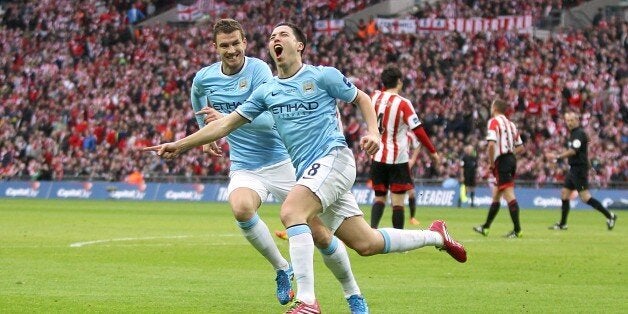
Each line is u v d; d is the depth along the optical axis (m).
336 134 8.16
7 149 45.41
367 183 37.19
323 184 7.85
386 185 15.11
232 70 10.27
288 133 8.21
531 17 45.06
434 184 36.38
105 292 9.83
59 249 15.07
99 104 45.84
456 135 38.19
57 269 12.07
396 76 15.18
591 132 36.88
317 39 47.69
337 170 7.96
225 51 10.05
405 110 14.69
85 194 42.44
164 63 47.56
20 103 47.88
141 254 14.23
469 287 10.45
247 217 9.45
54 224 22.19
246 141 10.13
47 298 9.32
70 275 11.40
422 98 40.44
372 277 11.41
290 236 7.75
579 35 42.66
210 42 48.09
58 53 50.28
